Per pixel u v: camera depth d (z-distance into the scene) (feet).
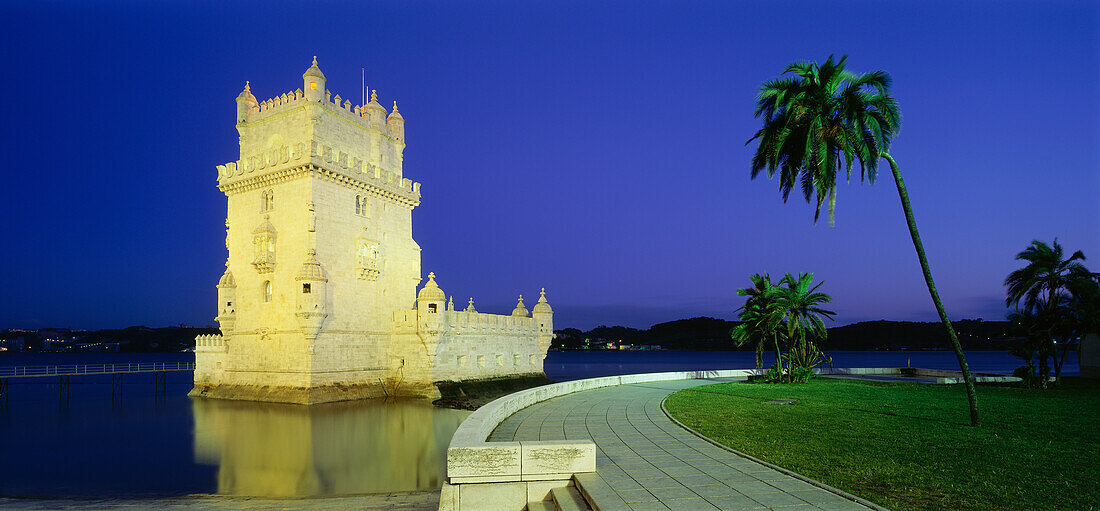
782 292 158.30
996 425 73.26
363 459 110.01
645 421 76.89
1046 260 153.89
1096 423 75.05
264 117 197.47
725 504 38.34
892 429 69.67
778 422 75.25
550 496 44.86
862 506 37.93
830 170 85.71
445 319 193.06
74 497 83.76
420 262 216.13
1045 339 136.87
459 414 159.63
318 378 171.83
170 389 277.03
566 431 68.64
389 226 204.23
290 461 108.17
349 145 198.29
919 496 40.96
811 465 49.73
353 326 184.75
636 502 38.78
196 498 82.79
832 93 89.35
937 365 628.69
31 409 184.44
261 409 163.94
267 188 187.32
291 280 176.86
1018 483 44.32
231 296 193.06
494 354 218.38
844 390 126.62
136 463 106.63
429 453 115.03
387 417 153.38
